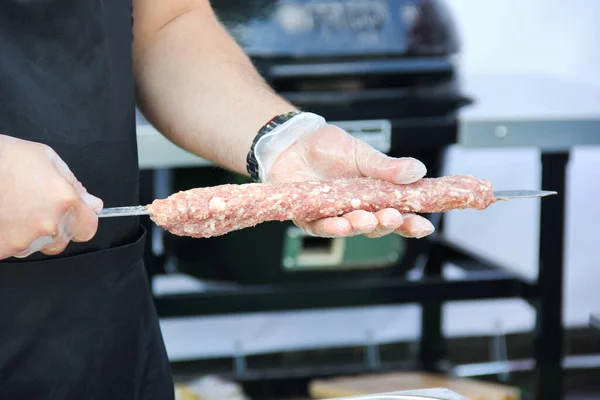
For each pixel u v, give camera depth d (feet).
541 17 10.53
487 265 8.98
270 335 10.62
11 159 2.92
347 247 8.26
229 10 8.00
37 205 2.89
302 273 8.29
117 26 3.77
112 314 3.81
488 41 10.52
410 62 8.44
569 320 11.08
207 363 10.40
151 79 4.36
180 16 4.46
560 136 7.40
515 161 10.66
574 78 10.73
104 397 3.88
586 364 10.00
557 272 8.30
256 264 8.15
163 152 6.83
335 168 3.70
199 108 4.17
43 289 3.60
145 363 4.01
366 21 8.27
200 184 7.86
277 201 3.30
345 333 10.78
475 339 10.98
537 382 8.51
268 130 3.84
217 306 8.04
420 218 3.43
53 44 3.59
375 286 8.32
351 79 8.36
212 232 3.32
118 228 3.84
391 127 7.24
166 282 10.25
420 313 10.55
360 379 9.41
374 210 3.41
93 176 3.75
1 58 3.52
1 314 3.57
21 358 3.64
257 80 4.29
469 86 9.13
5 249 2.99
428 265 9.63
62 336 3.69
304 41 8.15
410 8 8.39
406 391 3.55
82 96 3.67
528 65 10.64
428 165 8.14
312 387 9.22
